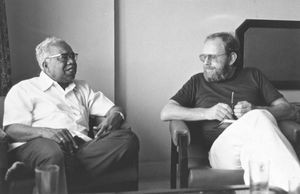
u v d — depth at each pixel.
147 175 3.14
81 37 2.83
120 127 2.39
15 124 2.21
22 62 2.75
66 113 2.39
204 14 3.07
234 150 2.13
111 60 2.90
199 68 3.11
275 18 3.18
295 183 1.45
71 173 2.09
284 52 3.17
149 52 3.02
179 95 2.56
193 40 3.08
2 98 2.38
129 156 2.19
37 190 1.33
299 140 2.17
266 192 1.45
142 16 2.97
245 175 1.94
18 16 2.71
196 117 2.34
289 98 3.24
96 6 2.83
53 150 2.01
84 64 2.86
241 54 3.07
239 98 2.53
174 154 2.47
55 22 2.78
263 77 2.62
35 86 2.38
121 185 2.19
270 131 2.03
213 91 2.56
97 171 2.13
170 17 3.02
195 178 2.00
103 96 2.61
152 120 3.10
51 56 2.34
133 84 3.02
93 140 2.21
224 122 2.34
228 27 3.12
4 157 1.93
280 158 1.91
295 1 3.19
